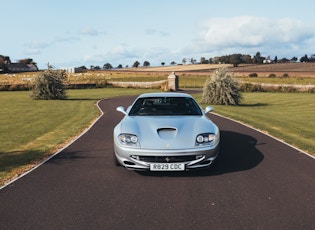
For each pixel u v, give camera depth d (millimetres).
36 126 11453
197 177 5203
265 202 4141
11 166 6031
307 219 3637
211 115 14312
